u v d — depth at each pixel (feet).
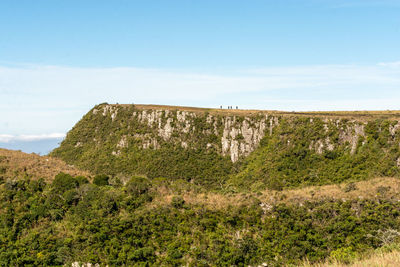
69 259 101.50
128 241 104.22
